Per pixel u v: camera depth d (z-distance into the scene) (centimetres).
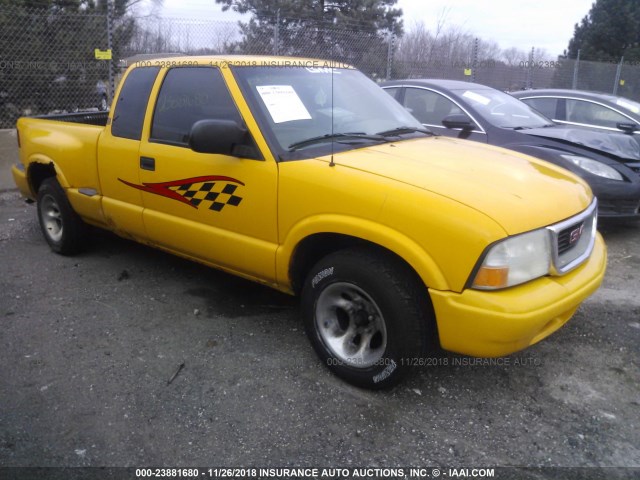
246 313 417
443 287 277
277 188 332
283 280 349
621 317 416
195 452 273
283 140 346
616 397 321
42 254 543
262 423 294
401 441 282
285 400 313
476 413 305
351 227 299
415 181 296
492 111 668
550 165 371
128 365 348
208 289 459
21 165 564
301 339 378
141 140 416
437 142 391
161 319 407
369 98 428
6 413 301
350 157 332
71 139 483
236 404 310
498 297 271
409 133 407
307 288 335
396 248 285
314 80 403
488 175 316
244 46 995
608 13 3064
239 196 352
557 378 338
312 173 318
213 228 377
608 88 1709
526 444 281
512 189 300
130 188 430
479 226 268
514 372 343
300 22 1118
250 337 381
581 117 809
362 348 318
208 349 366
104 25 935
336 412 303
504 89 1494
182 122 392
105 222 470
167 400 313
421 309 292
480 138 645
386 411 304
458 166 327
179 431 288
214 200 368
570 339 384
